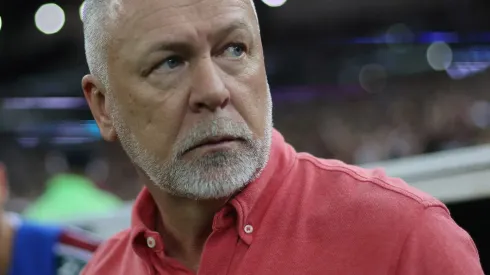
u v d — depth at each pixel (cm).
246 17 121
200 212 127
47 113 571
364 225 118
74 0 565
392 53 707
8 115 577
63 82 580
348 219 120
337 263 117
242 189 124
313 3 658
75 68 588
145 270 137
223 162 115
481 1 622
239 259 122
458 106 649
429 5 646
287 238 121
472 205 199
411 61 705
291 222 123
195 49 117
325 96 774
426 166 203
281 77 738
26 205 560
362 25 689
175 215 131
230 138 116
